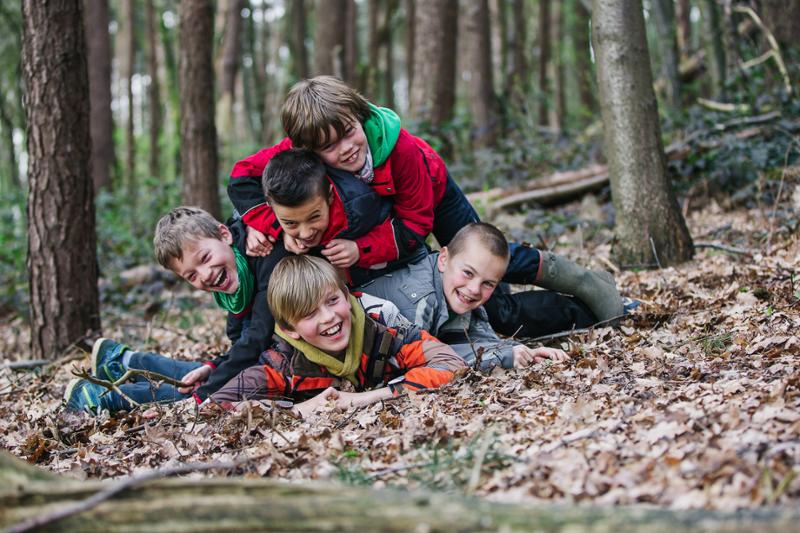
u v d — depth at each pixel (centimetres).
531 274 406
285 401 359
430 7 1101
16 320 782
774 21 928
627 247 559
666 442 248
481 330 397
